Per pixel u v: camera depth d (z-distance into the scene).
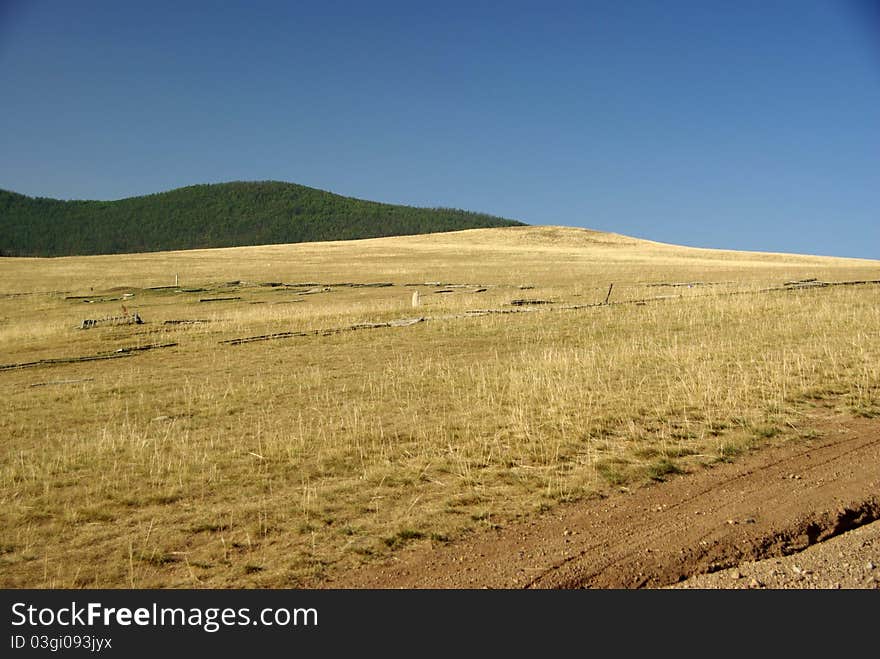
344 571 6.26
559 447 9.18
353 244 102.81
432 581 6.05
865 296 26.25
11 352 23.20
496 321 23.19
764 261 72.69
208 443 10.38
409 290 41.47
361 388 14.01
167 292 45.56
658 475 8.20
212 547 6.80
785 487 7.75
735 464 8.55
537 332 20.72
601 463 8.59
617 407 10.98
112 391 15.22
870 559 6.20
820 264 66.88
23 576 6.43
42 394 15.30
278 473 8.85
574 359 15.16
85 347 23.19
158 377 16.89
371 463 9.05
